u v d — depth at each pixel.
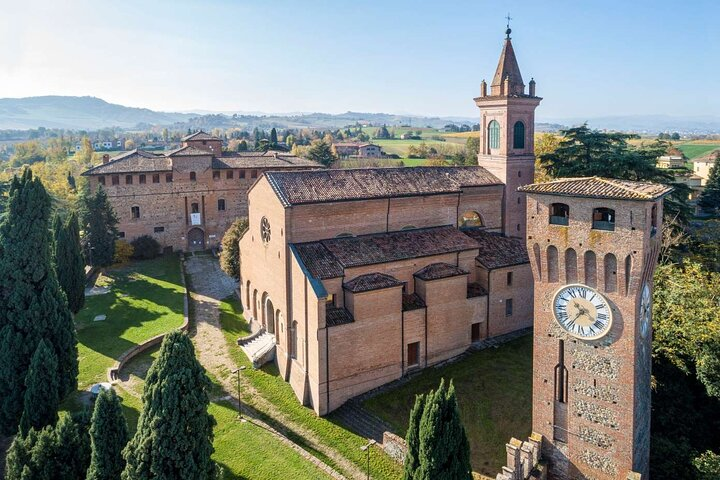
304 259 43.53
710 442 36.97
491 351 48.41
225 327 57.91
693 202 107.25
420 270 46.97
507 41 58.44
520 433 36.75
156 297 66.44
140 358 50.78
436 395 25.33
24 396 36.78
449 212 53.88
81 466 29.88
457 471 25.20
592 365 29.05
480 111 60.62
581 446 29.89
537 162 90.00
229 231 66.94
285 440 37.56
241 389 45.12
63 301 40.25
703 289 40.31
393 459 35.81
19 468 28.94
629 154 59.16
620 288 27.50
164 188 87.00
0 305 38.66
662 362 39.25
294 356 45.78
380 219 49.31
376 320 42.97
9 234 38.59
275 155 104.62
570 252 29.00
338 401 41.84
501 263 50.53
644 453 31.23
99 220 75.38
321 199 45.72
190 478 25.84
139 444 25.72
